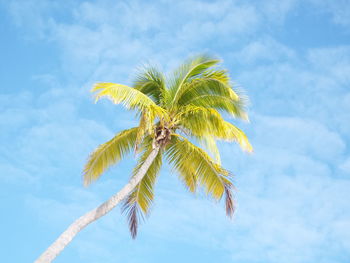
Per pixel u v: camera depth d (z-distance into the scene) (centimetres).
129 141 1895
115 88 1631
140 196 1948
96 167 1869
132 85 1912
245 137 1775
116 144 1881
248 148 1772
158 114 1672
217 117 1756
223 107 1877
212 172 1869
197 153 1878
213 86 1855
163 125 1808
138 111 1770
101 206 1720
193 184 1927
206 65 1889
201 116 1802
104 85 1623
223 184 1848
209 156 1856
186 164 1908
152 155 1808
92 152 1852
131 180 1773
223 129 1753
